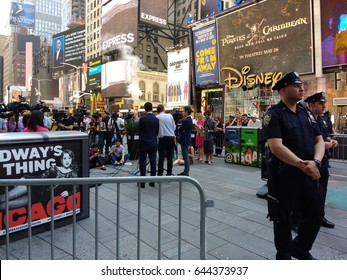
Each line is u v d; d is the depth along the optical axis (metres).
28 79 138.25
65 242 3.65
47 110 11.42
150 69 65.69
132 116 12.82
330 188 6.53
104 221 4.36
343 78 14.28
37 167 3.83
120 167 9.22
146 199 5.49
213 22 20.41
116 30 60.44
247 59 18.45
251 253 3.38
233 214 4.71
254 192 6.14
